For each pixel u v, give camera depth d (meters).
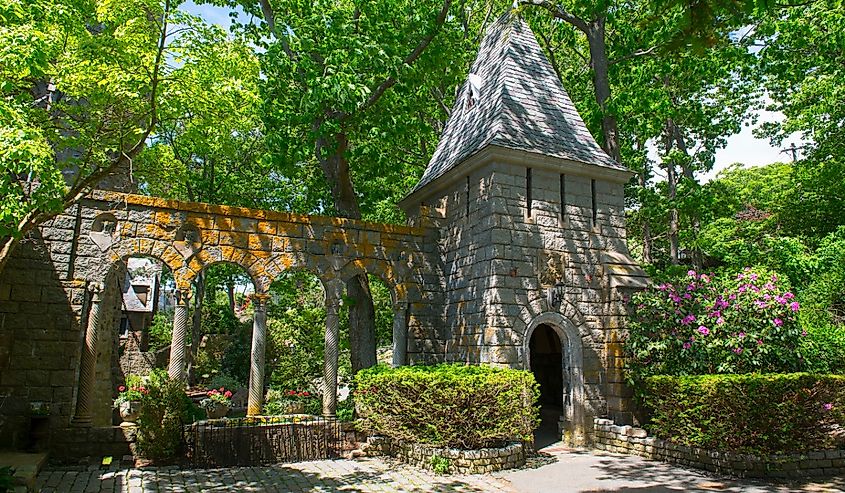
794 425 9.82
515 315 12.52
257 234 13.30
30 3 7.80
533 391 11.37
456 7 18.92
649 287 13.43
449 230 14.84
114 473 10.11
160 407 11.13
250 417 11.88
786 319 11.80
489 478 9.91
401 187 23.41
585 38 22.62
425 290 14.59
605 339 13.45
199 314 25.83
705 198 18.94
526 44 16.11
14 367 11.24
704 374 11.31
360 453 11.98
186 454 11.22
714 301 12.19
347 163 17.03
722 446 9.91
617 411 12.80
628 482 9.45
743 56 17.52
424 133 19.23
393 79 15.63
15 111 7.25
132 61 9.90
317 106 14.13
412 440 11.10
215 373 26.80
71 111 10.44
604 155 14.76
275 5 16.75
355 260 14.07
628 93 17.61
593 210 14.15
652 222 25.50
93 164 12.95
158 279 31.02
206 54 10.00
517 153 13.09
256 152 25.31
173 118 10.91
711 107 22.31
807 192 24.14
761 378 9.73
